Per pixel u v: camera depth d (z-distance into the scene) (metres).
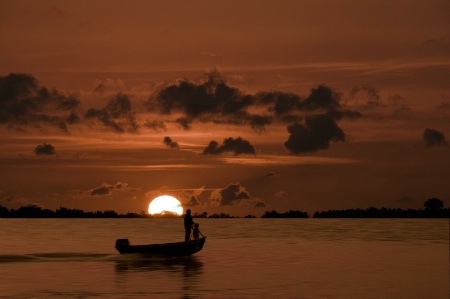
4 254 68.88
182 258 66.00
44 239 101.56
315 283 48.50
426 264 62.88
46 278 49.69
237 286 46.44
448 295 43.97
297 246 87.69
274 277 51.44
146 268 56.44
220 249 81.25
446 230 154.25
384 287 47.09
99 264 59.59
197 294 42.91
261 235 122.06
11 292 43.25
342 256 71.31
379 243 94.69
